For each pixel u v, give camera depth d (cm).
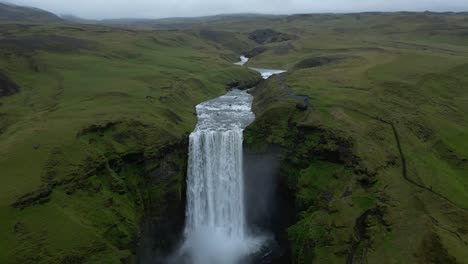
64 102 7681
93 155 5684
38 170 5234
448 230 5178
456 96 9075
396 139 7012
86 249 4656
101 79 9500
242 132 7338
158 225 5994
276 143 7031
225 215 7081
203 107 9344
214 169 7050
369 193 5831
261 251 6425
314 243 5431
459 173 6581
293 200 6438
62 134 5925
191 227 6788
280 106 7625
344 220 5519
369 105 7994
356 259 5109
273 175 6894
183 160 6738
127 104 7644
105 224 5059
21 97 8188
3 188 4875
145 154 6122
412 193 5819
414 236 5153
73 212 4981
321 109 7625
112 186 5566
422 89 9112
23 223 4625
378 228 5356
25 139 5791
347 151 6350
